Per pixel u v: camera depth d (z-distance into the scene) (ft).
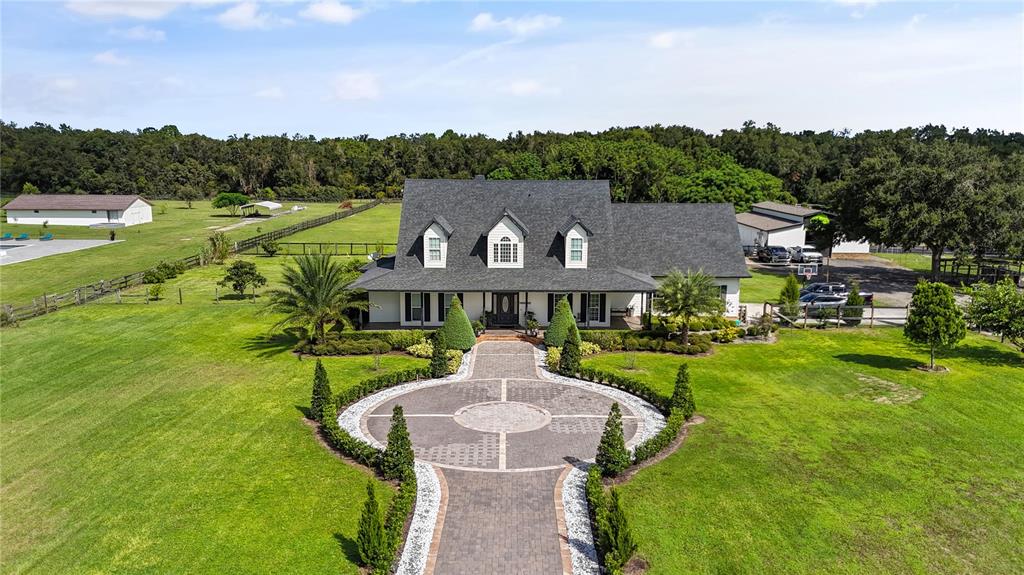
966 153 208.44
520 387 112.57
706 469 80.69
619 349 135.54
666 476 78.84
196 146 573.74
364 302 134.10
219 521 68.90
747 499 73.51
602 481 77.66
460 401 105.40
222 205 389.60
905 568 61.41
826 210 270.46
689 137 536.42
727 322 147.74
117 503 72.74
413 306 149.38
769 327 144.66
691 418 97.71
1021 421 96.58
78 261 244.01
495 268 151.53
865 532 67.15
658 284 148.05
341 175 570.05
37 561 62.28
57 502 73.10
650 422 96.78
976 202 193.36
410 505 70.59
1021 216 192.44
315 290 125.59
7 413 99.30
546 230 157.58
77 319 158.30
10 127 587.68
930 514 70.69
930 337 119.55
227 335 144.66
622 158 354.54
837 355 131.64
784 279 221.87
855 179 215.31
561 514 70.79
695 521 68.95
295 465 81.76
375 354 130.82
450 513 70.79
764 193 388.37
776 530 67.36
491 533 66.95
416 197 162.40
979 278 214.69
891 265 254.06
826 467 81.51
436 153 567.59
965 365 124.26
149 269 228.63
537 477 79.15
